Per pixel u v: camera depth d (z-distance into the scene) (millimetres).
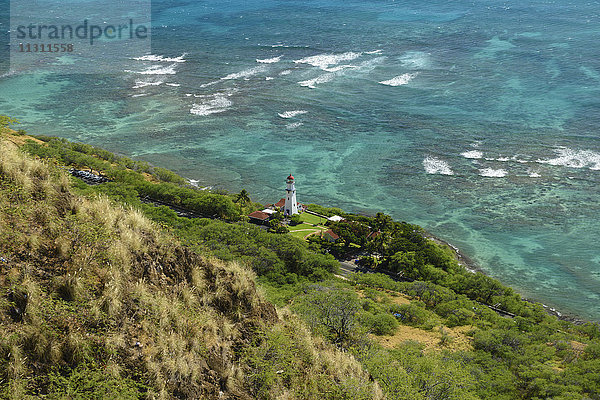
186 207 108938
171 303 20109
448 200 120000
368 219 104812
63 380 15445
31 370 15336
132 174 120562
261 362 21078
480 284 80812
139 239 21281
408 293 75250
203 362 19422
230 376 19750
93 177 115125
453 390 33094
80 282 17844
